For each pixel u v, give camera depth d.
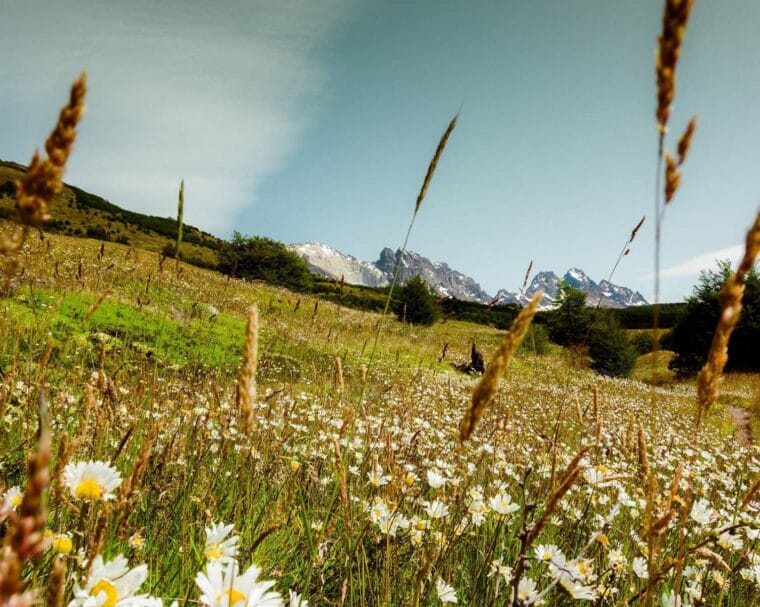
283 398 5.90
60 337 5.46
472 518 2.78
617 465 4.56
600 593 2.17
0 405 2.77
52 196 0.63
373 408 4.99
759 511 3.68
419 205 1.87
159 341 2.71
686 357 33.66
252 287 21.28
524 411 9.80
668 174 1.00
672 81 0.94
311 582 2.31
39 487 0.41
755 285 32.25
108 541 1.60
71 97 0.63
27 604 0.40
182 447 3.11
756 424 15.38
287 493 2.97
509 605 2.11
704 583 2.37
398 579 2.35
